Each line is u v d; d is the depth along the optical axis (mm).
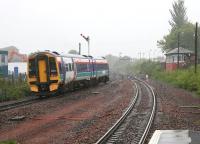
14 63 75062
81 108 26578
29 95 37688
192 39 97250
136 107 27266
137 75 98125
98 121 20578
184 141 9938
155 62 104312
